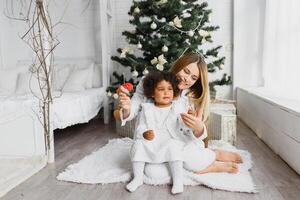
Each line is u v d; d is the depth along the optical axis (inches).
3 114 88.1
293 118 75.8
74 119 109.9
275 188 65.2
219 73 163.0
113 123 149.5
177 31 122.0
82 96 120.6
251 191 62.8
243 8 156.6
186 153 70.1
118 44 168.6
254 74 159.0
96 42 164.9
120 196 62.2
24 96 108.7
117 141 106.7
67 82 149.4
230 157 80.9
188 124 67.5
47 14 87.5
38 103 87.0
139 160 68.0
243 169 75.7
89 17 164.1
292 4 122.3
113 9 166.2
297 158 73.4
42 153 85.7
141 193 63.5
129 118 72.6
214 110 109.0
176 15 123.3
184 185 67.4
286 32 128.0
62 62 167.2
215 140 102.6
